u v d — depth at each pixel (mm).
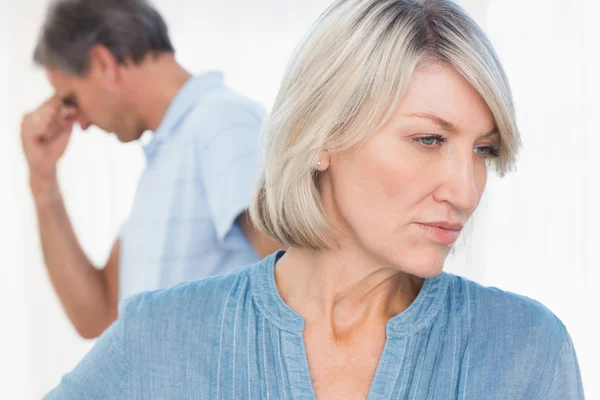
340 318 821
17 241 2289
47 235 1634
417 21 712
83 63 1405
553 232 2098
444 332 802
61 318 2334
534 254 2096
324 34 750
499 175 792
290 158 777
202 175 1333
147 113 1436
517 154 770
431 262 736
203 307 856
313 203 787
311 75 754
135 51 1388
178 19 2094
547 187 2100
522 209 2109
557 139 2090
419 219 727
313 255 828
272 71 2096
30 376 2324
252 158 1301
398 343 786
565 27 2059
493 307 819
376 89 708
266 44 2096
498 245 2102
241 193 1280
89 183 2174
